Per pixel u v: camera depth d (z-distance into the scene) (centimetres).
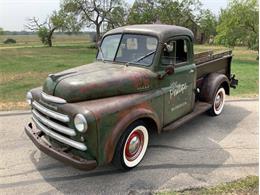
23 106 743
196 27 4525
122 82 410
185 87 529
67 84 376
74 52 3272
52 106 380
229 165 447
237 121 646
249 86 1070
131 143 418
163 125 483
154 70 452
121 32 495
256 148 509
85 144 357
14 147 502
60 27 4975
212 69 658
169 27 494
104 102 380
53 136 388
